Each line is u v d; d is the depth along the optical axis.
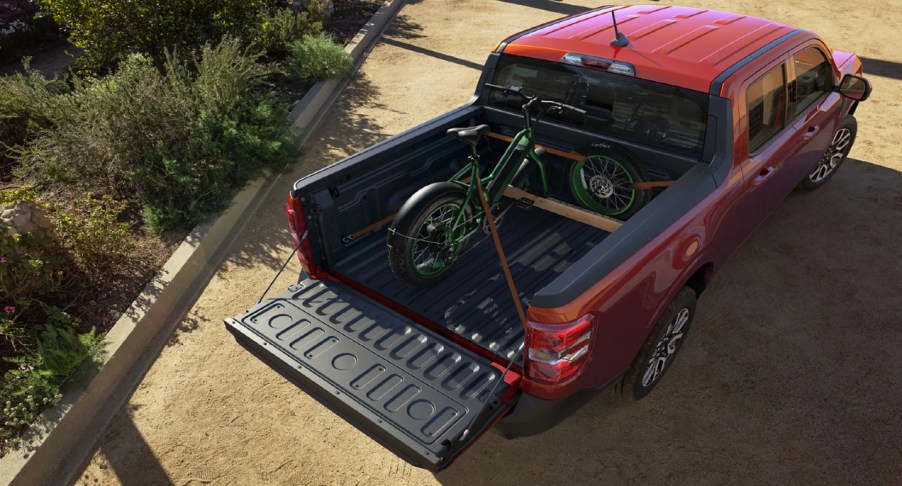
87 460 3.70
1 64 9.40
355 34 10.69
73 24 7.81
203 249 5.35
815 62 4.58
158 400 4.05
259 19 9.09
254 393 4.09
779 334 4.43
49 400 3.86
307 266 3.63
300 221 3.45
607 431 3.75
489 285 3.69
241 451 3.71
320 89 8.45
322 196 3.45
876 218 5.68
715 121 3.54
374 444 3.75
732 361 4.21
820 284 4.89
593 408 3.90
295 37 9.62
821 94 4.88
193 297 4.94
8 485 3.41
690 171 3.56
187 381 4.19
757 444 3.64
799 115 4.52
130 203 6.00
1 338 4.43
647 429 3.76
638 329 3.27
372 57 10.09
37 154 6.14
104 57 8.00
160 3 7.86
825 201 5.93
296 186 3.35
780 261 5.14
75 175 6.04
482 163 4.67
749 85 3.66
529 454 3.64
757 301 4.73
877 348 4.28
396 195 4.04
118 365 4.23
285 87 8.66
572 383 2.91
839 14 11.70
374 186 3.84
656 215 3.19
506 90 4.14
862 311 4.61
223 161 6.10
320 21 10.52
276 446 3.74
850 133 5.86
